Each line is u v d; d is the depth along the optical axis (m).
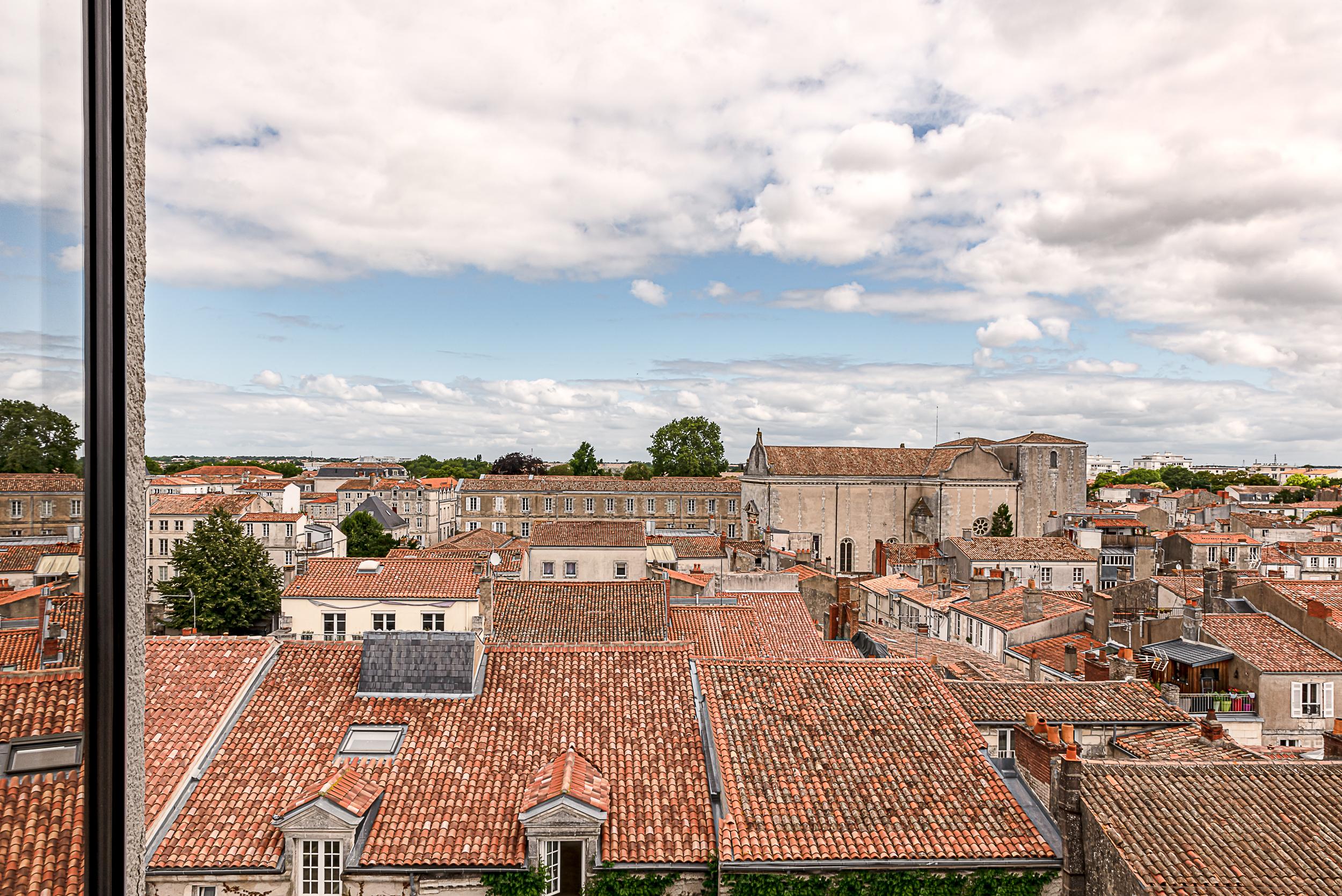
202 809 17.95
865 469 108.56
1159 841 16.67
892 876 17.34
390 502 141.62
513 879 16.91
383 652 22.62
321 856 16.98
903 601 65.00
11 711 3.29
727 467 162.50
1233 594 42.31
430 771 19.52
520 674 23.55
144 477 3.95
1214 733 23.94
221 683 21.73
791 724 21.44
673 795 19.12
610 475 158.12
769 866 17.11
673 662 24.39
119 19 3.57
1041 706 25.14
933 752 20.56
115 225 3.56
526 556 62.59
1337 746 23.97
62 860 3.43
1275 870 15.98
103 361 3.50
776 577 55.91
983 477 107.56
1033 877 17.61
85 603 3.48
